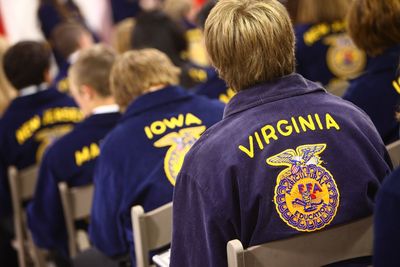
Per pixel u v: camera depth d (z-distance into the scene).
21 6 6.33
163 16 4.13
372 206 1.39
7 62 2.84
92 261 2.22
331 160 1.36
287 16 1.41
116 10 6.75
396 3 1.85
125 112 1.99
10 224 2.98
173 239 1.42
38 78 2.86
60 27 4.16
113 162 1.92
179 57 4.13
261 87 1.41
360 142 1.40
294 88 1.42
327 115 1.40
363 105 1.93
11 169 2.57
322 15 2.93
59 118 2.87
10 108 2.81
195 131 1.94
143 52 2.14
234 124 1.38
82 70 2.43
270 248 1.33
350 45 2.94
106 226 1.98
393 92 1.89
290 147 1.35
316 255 1.38
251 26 1.37
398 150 1.70
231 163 1.32
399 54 1.90
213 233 1.34
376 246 1.11
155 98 1.98
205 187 1.33
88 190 2.37
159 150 1.90
